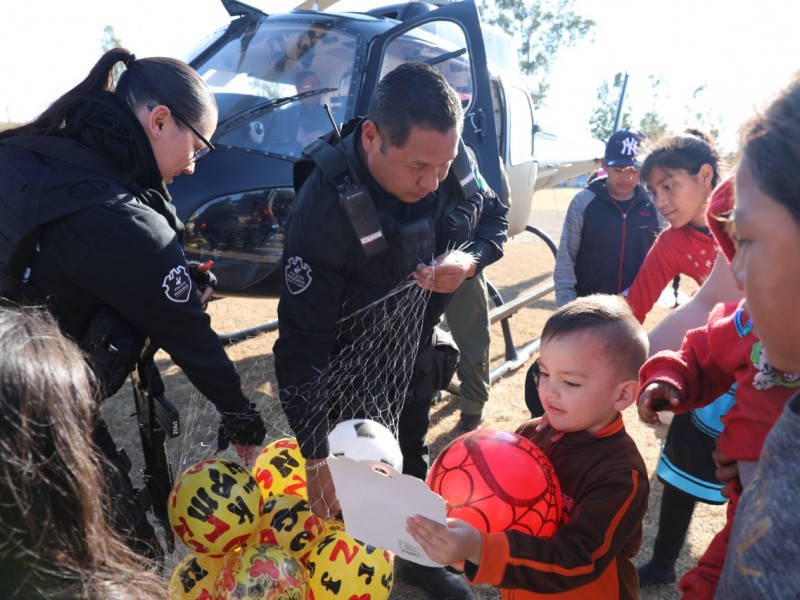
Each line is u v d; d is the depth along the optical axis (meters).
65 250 1.47
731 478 1.25
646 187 2.45
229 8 4.25
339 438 1.47
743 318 1.26
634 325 1.40
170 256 1.55
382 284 1.76
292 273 1.70
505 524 1.27
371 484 1.17
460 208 1.88
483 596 2.39
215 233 3.32
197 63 4.09
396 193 1.71
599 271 3.16
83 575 0.83
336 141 1.78
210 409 3.49
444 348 2.11
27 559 0.79
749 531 0.75
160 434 1.90
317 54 3.79
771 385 1.15
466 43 3.87
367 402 1.83
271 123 3.54
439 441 3.48
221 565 1.58
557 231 11.96
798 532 0.70
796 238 0.70
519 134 5.19
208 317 1.66
